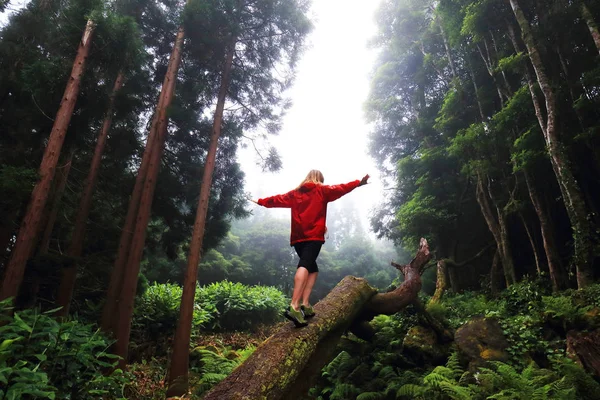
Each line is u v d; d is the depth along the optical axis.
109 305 7.14
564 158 7.63
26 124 7.27
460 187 14.85
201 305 12.35
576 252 7.00
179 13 9.79
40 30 7.94
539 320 5.91
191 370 7.79
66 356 3.52
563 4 8.98
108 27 6.14
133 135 9.89
